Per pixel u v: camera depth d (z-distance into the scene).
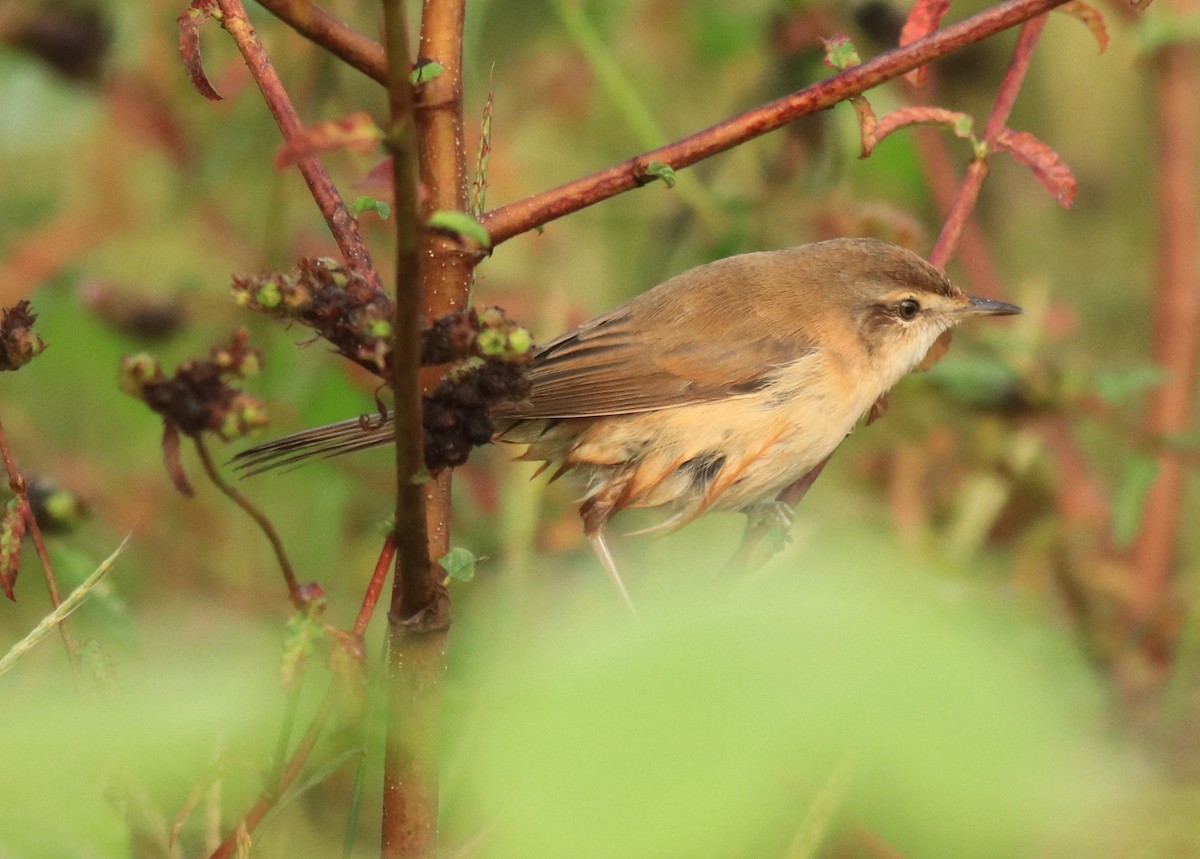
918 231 11.94
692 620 1.76
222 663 2.21
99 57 12.75
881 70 6.37
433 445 5.08
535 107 14.14
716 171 13.48
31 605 10.28
